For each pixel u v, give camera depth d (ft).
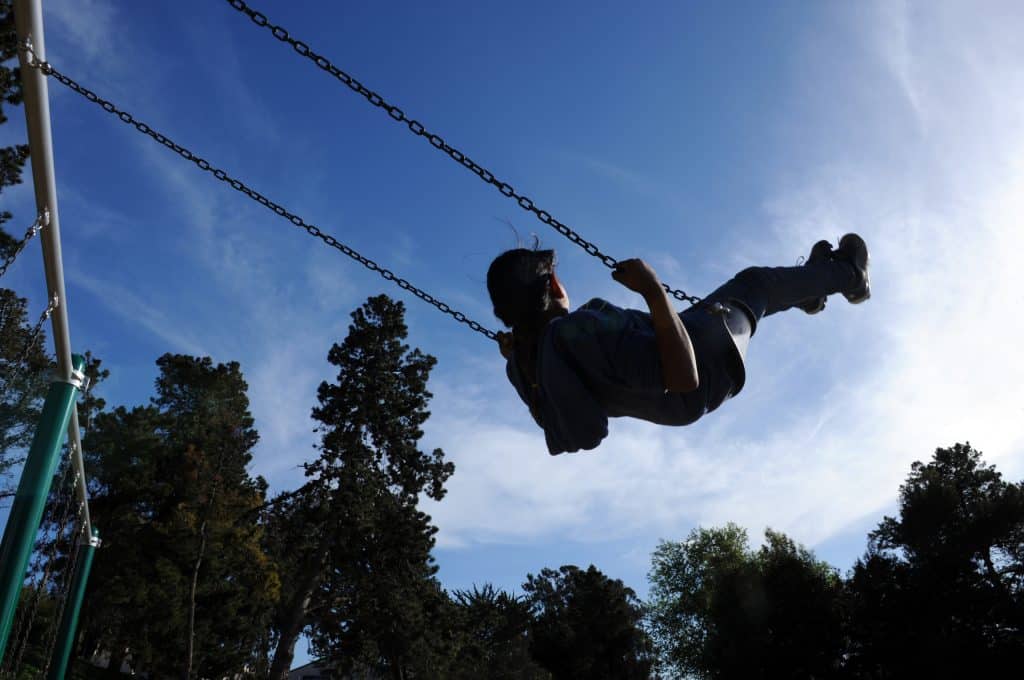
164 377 174.29
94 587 130.72
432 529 134.92
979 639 108.88
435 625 150.92
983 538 126.11
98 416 140.97
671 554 180.34
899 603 116.67
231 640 135.95
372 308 144.87
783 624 125.90
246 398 177.99
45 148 14.84
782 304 9.28
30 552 18.72
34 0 12.31
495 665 223.10
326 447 132.87
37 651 102.99
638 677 171.94
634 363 7.61
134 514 133.80
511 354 9.59
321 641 137.39
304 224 12.74
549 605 237.04
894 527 138.72
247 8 10.22
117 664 149.38
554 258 8.93
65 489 31.99
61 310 19.36
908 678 109.60
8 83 57.57
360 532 129.90
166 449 144.87
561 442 8.81
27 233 16.40
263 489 150.92
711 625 164.14
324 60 10.47
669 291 10.00
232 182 12.47
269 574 143.23
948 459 173.99
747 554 173.78
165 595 124.77
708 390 7.93
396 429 137.28
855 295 10.05
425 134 10.72
